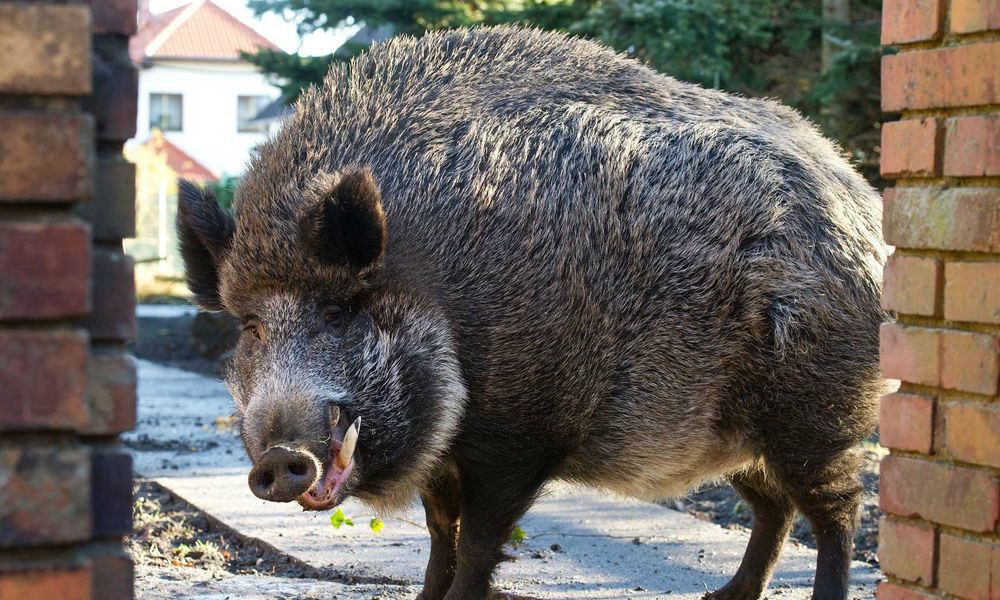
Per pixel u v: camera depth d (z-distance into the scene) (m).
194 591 6.05
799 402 6.31
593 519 8.56
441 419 5.79
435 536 6.25
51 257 2.52
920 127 4.13
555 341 5.91
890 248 6.68
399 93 6.18
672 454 6.39
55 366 2.53
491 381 5.86
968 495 3.93
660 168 6.28
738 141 6.54
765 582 6.66
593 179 6.10
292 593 6.16
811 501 6.41
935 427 4.09
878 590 4.29
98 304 2.81
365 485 5.77
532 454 6.01
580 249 6.00
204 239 6.02
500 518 6.03
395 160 5.93
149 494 9.40
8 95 2.53
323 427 5.34
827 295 6.31
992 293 3.87
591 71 6.68
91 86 2.61
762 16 13.25
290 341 5.57
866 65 12.38
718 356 6.31
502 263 5.85
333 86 6.26
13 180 2.50
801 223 6.39
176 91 73.38
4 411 2.50
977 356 3.92
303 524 8.19
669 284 6.18
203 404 14.81
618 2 12.46
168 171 49.28
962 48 3.97
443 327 5.79
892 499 4.24
